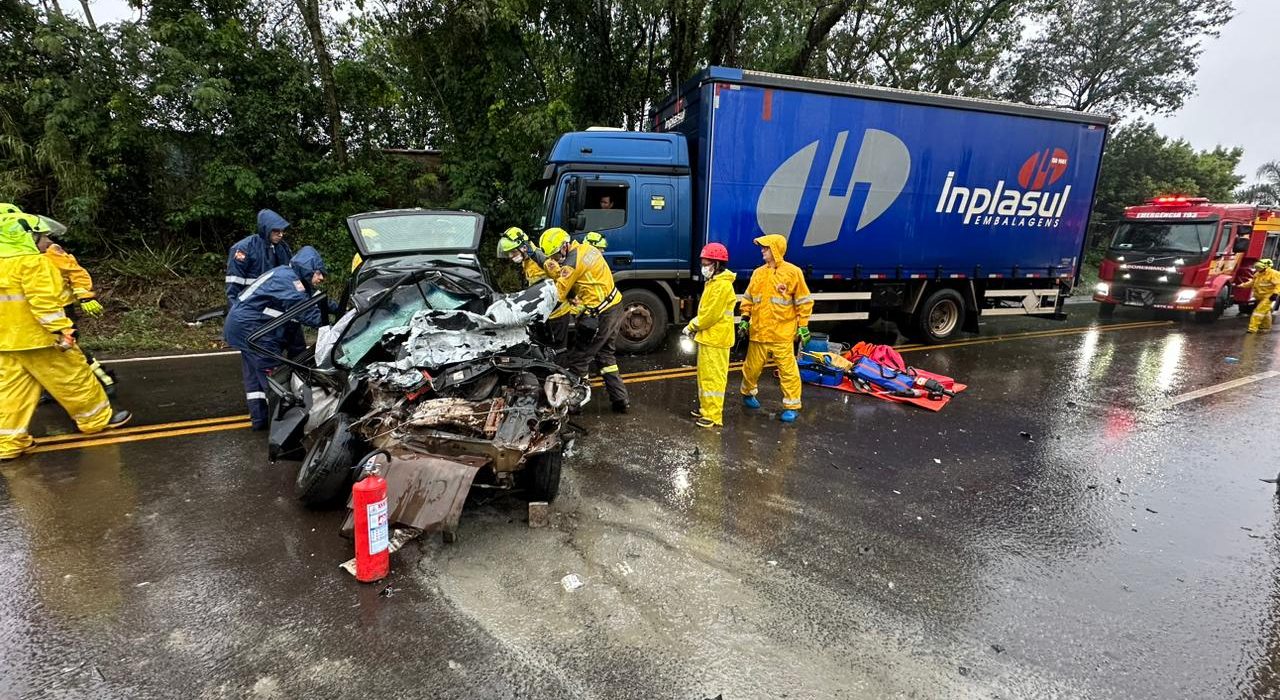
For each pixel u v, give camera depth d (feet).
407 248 16.65
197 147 34.50
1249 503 13.58
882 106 26.81
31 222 13.79
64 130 30.86
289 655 8.00
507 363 12.05
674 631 8.70
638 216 25.16
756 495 13.42
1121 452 16.60
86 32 30.71
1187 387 23.73
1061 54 70.03
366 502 9.29
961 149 28.68
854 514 12.64
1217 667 8.31
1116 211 84.33
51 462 13.98
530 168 38.11
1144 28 65.92
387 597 9.27
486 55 38.24
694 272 26.35
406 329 12.53
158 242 33.96
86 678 7.53
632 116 45.09
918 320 31.12
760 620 9.02
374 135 42.68
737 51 41.81
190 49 32.81
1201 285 39.52
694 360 26.08
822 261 27.58
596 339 18.38
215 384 20.66
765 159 25.46
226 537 10.87
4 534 10.77
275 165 35.12
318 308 16.74
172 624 8.54
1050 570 10.69
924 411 20.15
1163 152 85.30
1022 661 8.33
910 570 10.55
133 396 19.21
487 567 10.16
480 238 17.47
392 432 10.89
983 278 31.40
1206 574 10.69
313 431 12.35
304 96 36.58
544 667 7.90
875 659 8.26
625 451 15.79
